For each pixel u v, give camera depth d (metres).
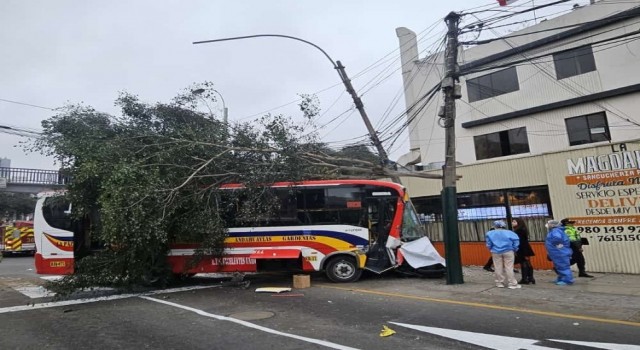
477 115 22.27
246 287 11.41
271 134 11.96
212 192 11.55
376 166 13.34
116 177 9.68
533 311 7.51
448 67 11.28
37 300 10.16
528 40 20.77
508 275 9.95
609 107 18.20
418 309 8.01
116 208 9.41
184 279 13.06
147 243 10.19
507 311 7.59
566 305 7.90
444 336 6.14
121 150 10.70
